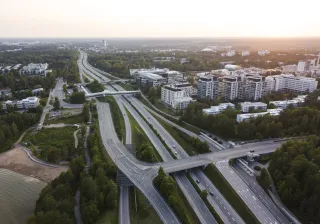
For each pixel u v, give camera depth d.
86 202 196.62
